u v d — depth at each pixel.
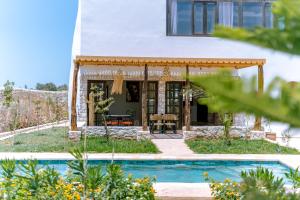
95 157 14.52
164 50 23.56
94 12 23.20
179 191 8.58
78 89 23.39
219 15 23.38
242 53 23.77
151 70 23.03
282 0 1.14
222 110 1.13
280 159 14.94
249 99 1.07
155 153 15.91
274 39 1.15
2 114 25.67
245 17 23.33
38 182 6.11
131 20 23.42
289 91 1.09
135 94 26.66
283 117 1.06
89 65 22.59
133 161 14.70
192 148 17.00
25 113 28.64
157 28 23.56
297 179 6.82
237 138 20.16
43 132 23.02
